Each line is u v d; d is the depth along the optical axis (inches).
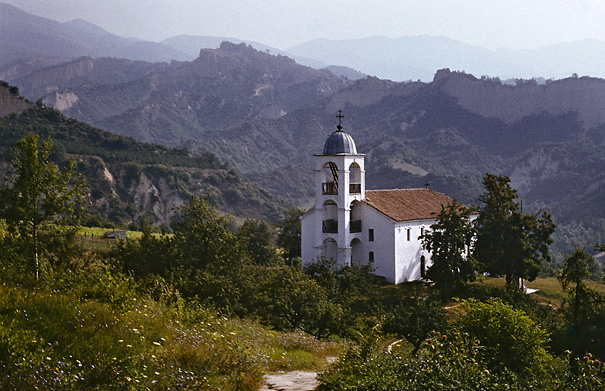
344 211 2645.2
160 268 1473.9
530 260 2412.6
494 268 2427.4
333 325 1481.3
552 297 2455.7
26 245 1175.6
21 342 550.0
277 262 3329.2
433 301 1493.6
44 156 1242.0
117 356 598.9
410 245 2733.8
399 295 2354.8
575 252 1763.0
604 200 7770.7
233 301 1407.5
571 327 1541.6
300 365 912.9
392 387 630.5
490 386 666.2
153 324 780.6
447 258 2219.5
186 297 1327.5
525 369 996.6
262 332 1128.2
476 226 2465.6
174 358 654.5
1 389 467.2
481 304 1130.0
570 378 767.1
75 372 534.9
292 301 1503.4
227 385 628.4
